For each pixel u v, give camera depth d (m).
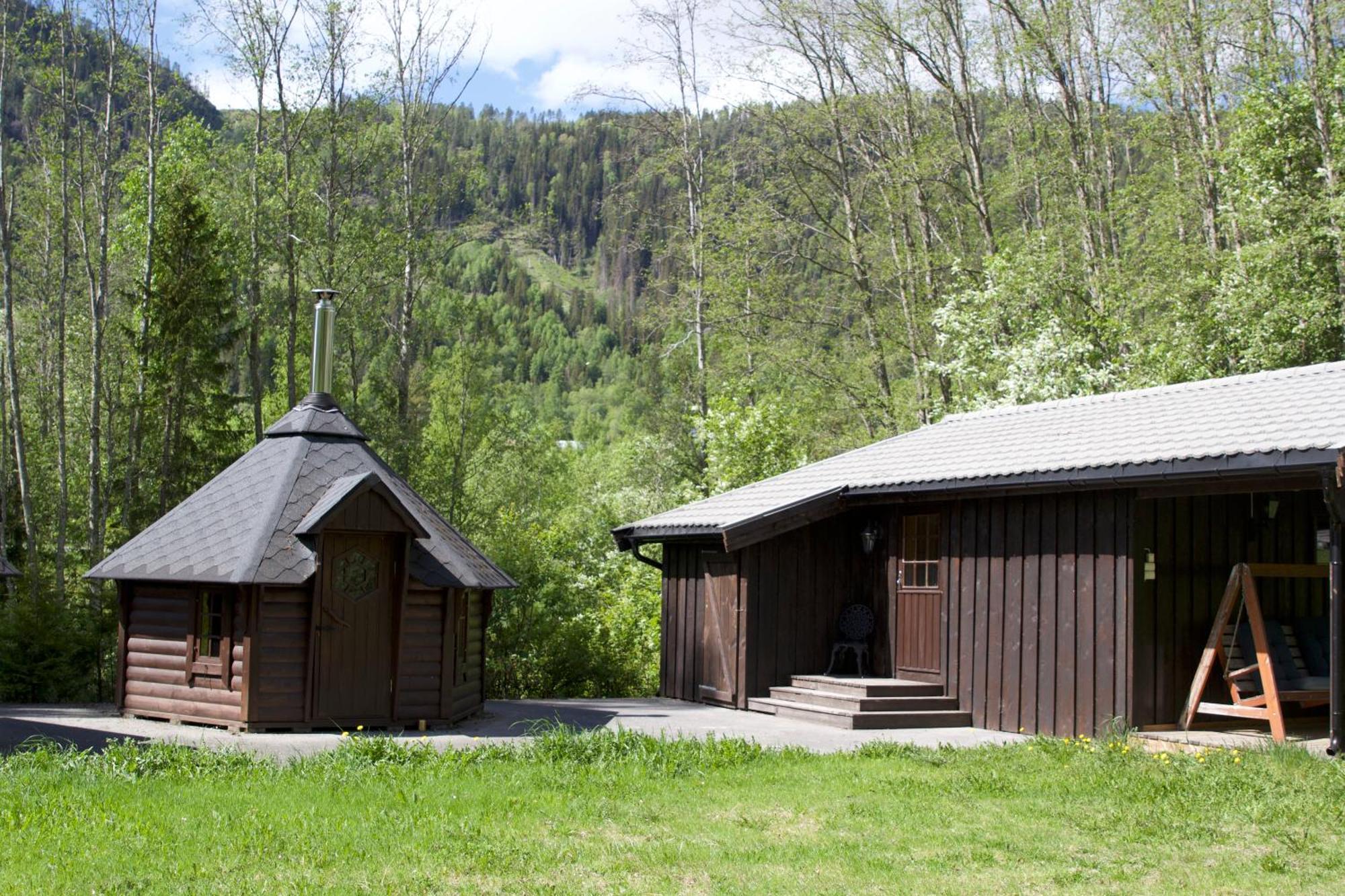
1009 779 10.09
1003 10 28.23
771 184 32.19
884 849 7.80
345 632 13.91
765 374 34.25
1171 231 27.72
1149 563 13.07
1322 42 23.92
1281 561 14.16
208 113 37.22
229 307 29.06
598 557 30.25
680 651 18.36
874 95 30.89
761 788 9.79
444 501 35.56
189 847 7.50
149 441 27.73
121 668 14.80
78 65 27.98
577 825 8.35
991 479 13.88
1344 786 9.48
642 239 36.72
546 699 18.83
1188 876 7.21
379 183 33.62
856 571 17.39
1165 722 13.07
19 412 25.12
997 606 14.70
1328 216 22.53
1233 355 24.28
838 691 15.54
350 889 6.68
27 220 32.38
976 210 31.62
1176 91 26.78
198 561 13.93
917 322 30.80
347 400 34.84
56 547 29.27
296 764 10.49
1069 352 24.69
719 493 29.64
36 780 9.34
